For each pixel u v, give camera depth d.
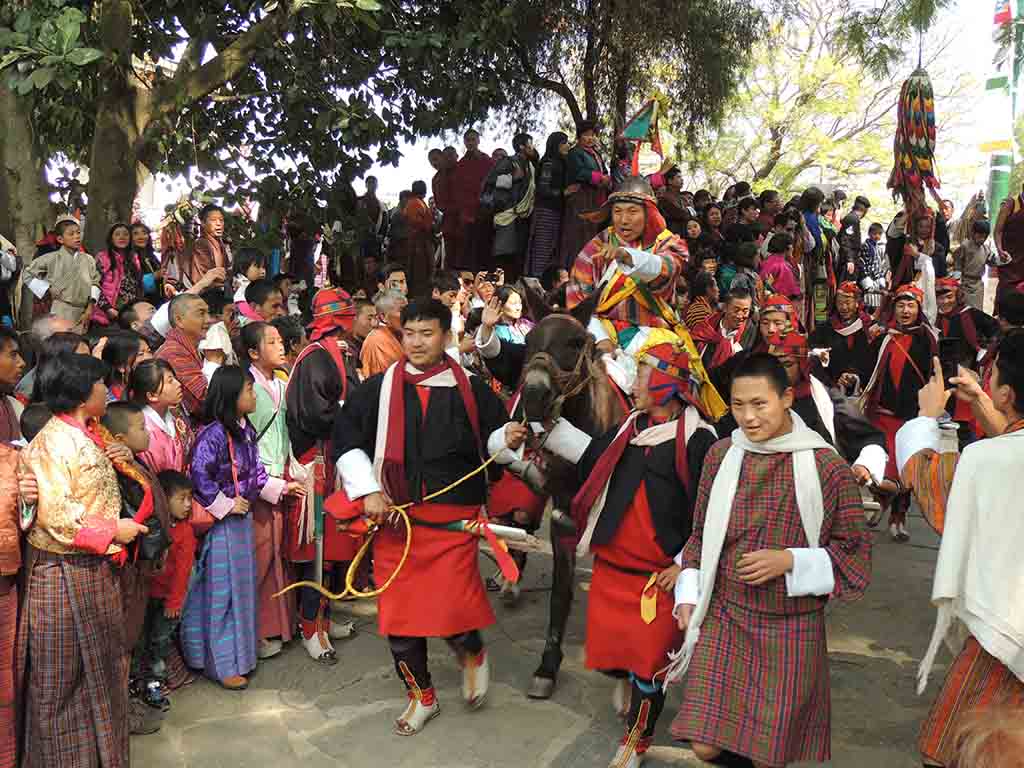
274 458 5.36
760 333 5.09
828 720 3.44
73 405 3.60
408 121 10.46
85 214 10.50
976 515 3.17
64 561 3.54
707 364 6.16
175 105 9.73
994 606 3.09
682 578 3.58
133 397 4.79
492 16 10.14
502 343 5.16
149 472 4.07
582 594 6.43
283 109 10.03
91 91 10.15
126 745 3.77
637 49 15.45
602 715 4.68
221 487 4.89
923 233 11.46
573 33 15.10
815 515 3.35
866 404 7.63
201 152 10.08
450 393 4.41
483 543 6.32
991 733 1.51
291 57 9.80
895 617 6.10
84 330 8.59
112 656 3.68
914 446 3.67
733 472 3.46
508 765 4.21
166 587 4.53
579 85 17.30
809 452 3.39
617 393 4.57
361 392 4.48
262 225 10.19
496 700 4.83
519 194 11.03
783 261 11.70
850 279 14.71
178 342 5.54
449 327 4.48
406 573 4.37
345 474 4.33
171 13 10.30
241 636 4.97
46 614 3.52
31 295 8.86
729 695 3.39
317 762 4.23
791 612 3.36
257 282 6.29
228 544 4.93
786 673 3.32
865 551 3.39
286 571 5.43
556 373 4.32
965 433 7.90
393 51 9.90
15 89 7.76
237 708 4.75
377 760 4.25
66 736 3.57
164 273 9.37
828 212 15.54
